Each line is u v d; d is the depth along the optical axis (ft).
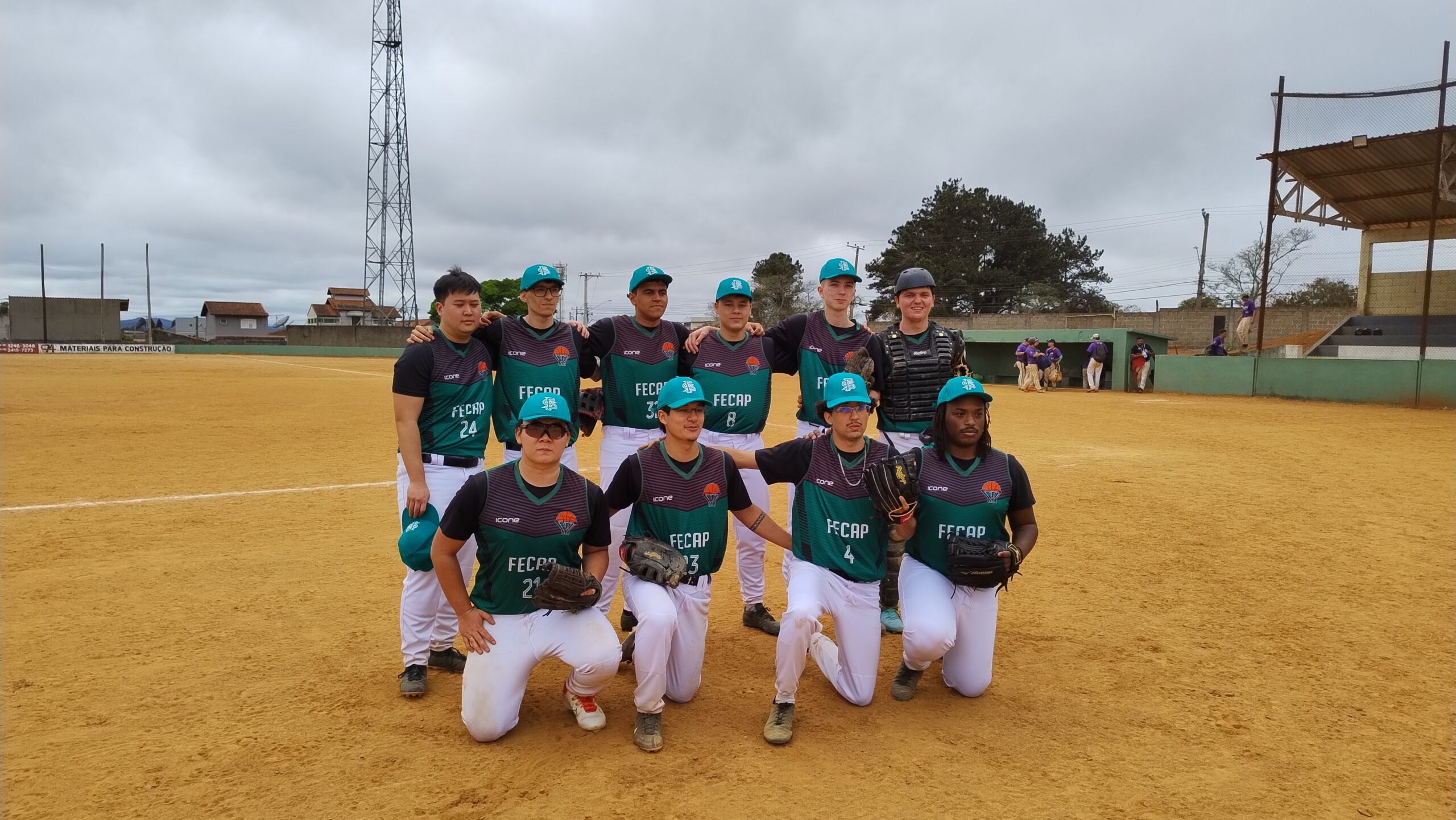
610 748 11.93
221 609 17.66
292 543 23.21
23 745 11.65
